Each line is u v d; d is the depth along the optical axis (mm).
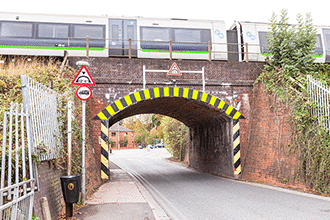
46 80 8703
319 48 16531
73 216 6254
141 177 15602
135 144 81500
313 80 10391
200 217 6664
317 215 6332
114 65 12438
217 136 15734
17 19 14727
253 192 9641
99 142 12086
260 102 12641
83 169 7715
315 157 8961
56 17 15086
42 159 5461
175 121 28750
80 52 14867
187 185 12102
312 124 9469
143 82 12555
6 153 4379
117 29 15438
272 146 11203
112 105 12250
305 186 9266
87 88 7910
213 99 13109
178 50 15578
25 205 4438
